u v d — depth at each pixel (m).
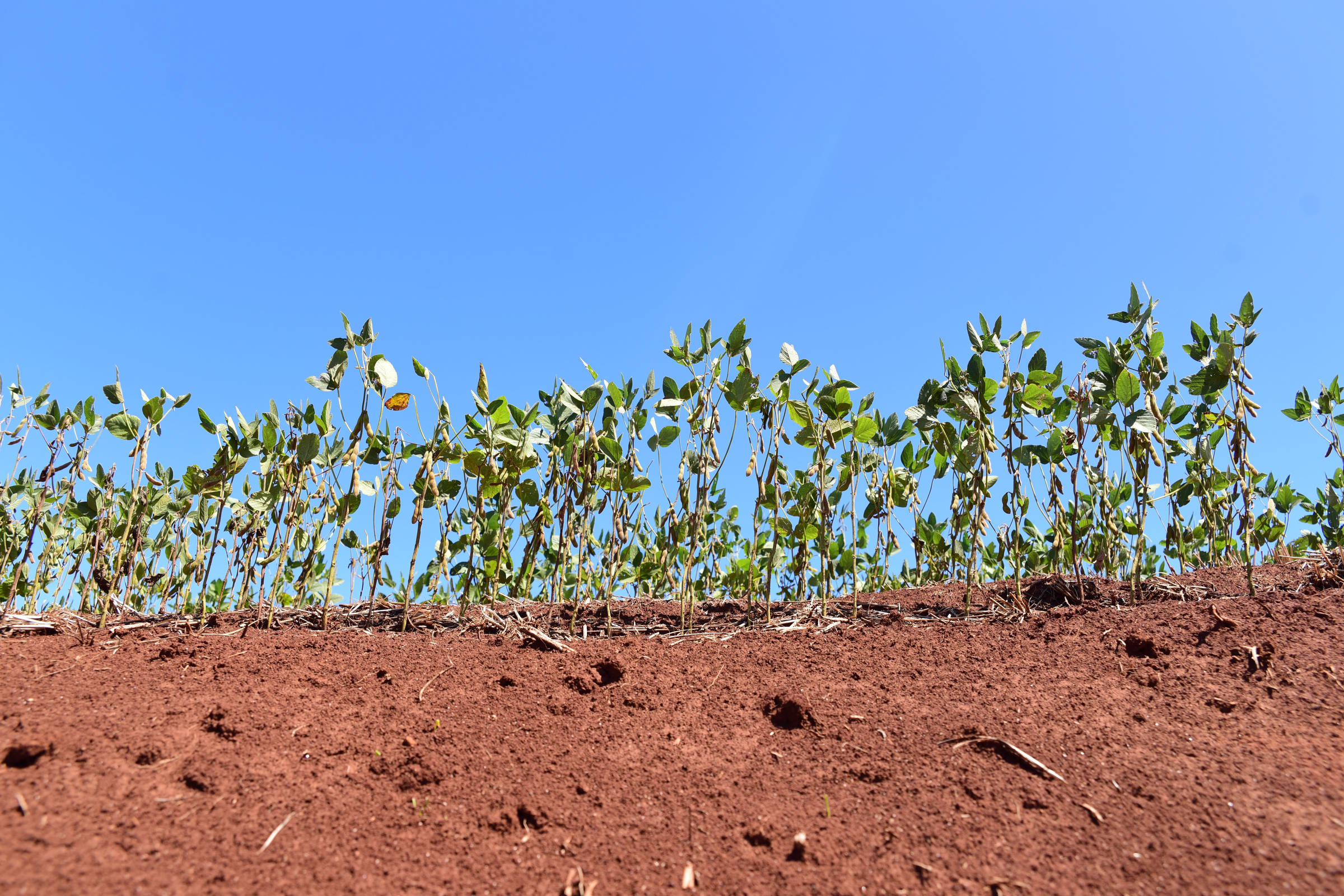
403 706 2.65
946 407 3.75
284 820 2.03
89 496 3.71
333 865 1.88
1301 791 2.07
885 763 2.35
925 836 2.01
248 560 3.93
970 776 2.26
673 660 3.11
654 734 2.55
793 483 4.16
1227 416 3.69
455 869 1.89
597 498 4.16
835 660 3.09
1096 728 2.45
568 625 3.63
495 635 3.37
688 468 3.93
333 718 2.54
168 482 4.18
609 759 2.40
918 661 3.04
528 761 2.37
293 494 3.56
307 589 4.23
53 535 4.28
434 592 4.43
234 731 2.38
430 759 2.33
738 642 3.33
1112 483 4.42
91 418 3.84
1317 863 1.81
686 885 1.86
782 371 3.80
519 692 2.78
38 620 3.31
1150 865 1.86
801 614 3.74
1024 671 2.88
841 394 3.54
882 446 4.08
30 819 1.88
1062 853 1.92
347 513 3.46
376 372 3.41
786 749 2.47
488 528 3.98
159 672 2.77
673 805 2.18
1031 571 5.05
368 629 3.45
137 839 1.88
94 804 1.97
